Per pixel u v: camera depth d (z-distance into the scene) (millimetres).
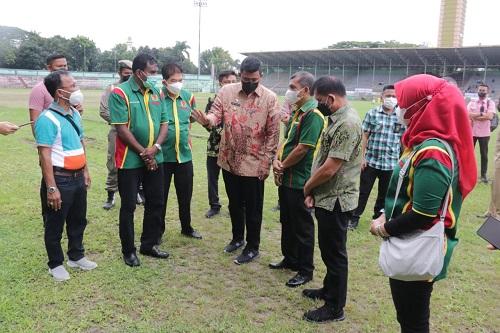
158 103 4516
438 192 2158
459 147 2260
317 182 3393
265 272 4457
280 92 56375
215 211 6258
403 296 2449
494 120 8672
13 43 60344
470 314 3717
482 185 8625
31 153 10008
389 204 2467
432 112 2254
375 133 5707
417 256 2254
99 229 5402
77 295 3770
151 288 3984
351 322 3557
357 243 5297
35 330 3227
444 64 51031
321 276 4391
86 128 14672
